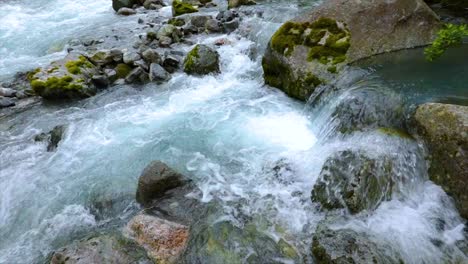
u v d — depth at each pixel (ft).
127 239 16.97
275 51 28.32
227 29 40.98
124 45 39.83
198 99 29.66
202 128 25.71
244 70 33.27
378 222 16.42
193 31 41.34
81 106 29.94
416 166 18.13
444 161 17.20
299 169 20.59
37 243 17.84
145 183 19.25
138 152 23.67
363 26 27.30
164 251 16.28
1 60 39.86
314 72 26.08
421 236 15.81
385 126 20.67
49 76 31.12
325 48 26.81
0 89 32.12
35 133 26.81
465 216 16.24
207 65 32.68
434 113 18.24
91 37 43.91
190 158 22.75
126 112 28.50
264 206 18.62
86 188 21.02
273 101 28.07
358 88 23.17
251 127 25.30
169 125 26.40
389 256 14.67
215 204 18.86
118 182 21.24
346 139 20.98
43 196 20.72
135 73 32.48
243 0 49.44
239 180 20.59
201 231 17.29
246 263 15.78
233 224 17.65
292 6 46.50
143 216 17.66
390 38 27.32
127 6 56.44
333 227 16.26
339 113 22.41
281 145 23.22
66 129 26.22
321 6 29.01
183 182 20.13
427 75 23.65
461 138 16.38
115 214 19.06
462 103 20.16
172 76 33.19
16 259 17.02
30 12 57.41
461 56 25.53
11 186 21.65
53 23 51.62
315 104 25.52
